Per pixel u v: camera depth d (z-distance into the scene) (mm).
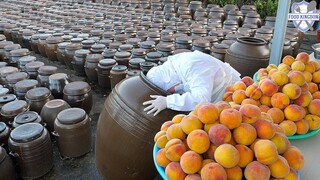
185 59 1853
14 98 2777
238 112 955
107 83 3721
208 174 851
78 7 7621
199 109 996
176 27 5113
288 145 980
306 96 1269
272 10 6848
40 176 2299
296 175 929
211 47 3828
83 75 4289
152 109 1732
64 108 2623
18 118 2420
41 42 4875
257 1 7352
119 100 1835
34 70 3553
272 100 1258
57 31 5223
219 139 904
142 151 1779
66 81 3229
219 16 6133
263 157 869
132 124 1761
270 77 1328
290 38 3951
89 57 3842
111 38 4715
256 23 5609
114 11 6875
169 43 3977
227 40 3906
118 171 1930
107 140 1898
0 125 2357
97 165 2139
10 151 2170
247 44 2799
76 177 2416
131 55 3861
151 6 7309
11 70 3457
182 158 922
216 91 1860
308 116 1290
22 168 2201
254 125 958
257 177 846
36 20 6352
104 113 1955
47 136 2303
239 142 920
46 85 3326
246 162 888
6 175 2006
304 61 1437
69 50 4238
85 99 2963
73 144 2453
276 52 1932
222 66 1907
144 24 5430
